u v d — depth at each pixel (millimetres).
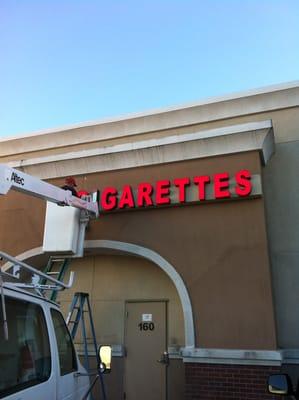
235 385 6832
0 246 9273
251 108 9516
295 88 9297
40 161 9328
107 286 9406
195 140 8289
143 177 8656
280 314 7914
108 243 8516
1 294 3207
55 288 4816
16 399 3234
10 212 9484
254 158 8000
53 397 3891
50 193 6832
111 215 8703
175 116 10086
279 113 9312
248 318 7141
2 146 11562
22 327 3670
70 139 10984
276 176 8852
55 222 7891
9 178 5809
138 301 9094
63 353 4480
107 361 5070
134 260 9414
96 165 9000
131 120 10477
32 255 8953
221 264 7617
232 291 7387
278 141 9102
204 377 7020
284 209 8570
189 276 7754
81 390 4691
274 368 6727
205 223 7973
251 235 7602
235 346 7059
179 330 8602
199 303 7508
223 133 8125
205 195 8031
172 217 8250
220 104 9758
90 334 9172
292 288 8016
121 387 8594
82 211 8047
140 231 8398
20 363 3482
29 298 3920
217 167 8180
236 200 7891
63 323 4711
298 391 3939
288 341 7723
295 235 8328
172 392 8266
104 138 10641
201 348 7191
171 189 8312
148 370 8547
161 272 9109
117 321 9102
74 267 9766
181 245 8008
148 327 8844
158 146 8508
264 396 6637
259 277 7309
